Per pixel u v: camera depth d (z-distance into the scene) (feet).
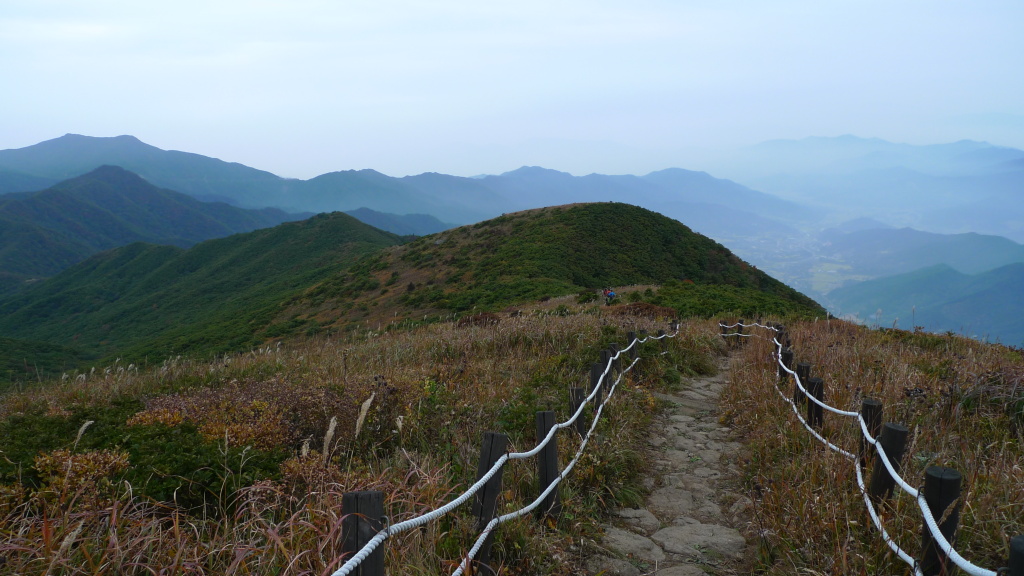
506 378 27.76
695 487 17.15
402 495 11.57
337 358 33.76
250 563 9.20
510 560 11.42
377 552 7.29
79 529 8.85
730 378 30.12
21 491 11.35
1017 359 30.53
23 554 8.79
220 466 13.20
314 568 8.71
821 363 27.09
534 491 13.98
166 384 28.27
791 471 14.89
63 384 31.19
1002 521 10.91
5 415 21.30
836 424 18.24
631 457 18.19
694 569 12.00
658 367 32.83
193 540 10.15
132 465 13.19
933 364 26.50
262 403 18.48
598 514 14.67
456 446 16.37
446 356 35.32
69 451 12.98
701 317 68.74
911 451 13.43
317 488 11.93
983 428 17.03
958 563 7.95
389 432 17.57
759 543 12.45
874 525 11.02
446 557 10.26
